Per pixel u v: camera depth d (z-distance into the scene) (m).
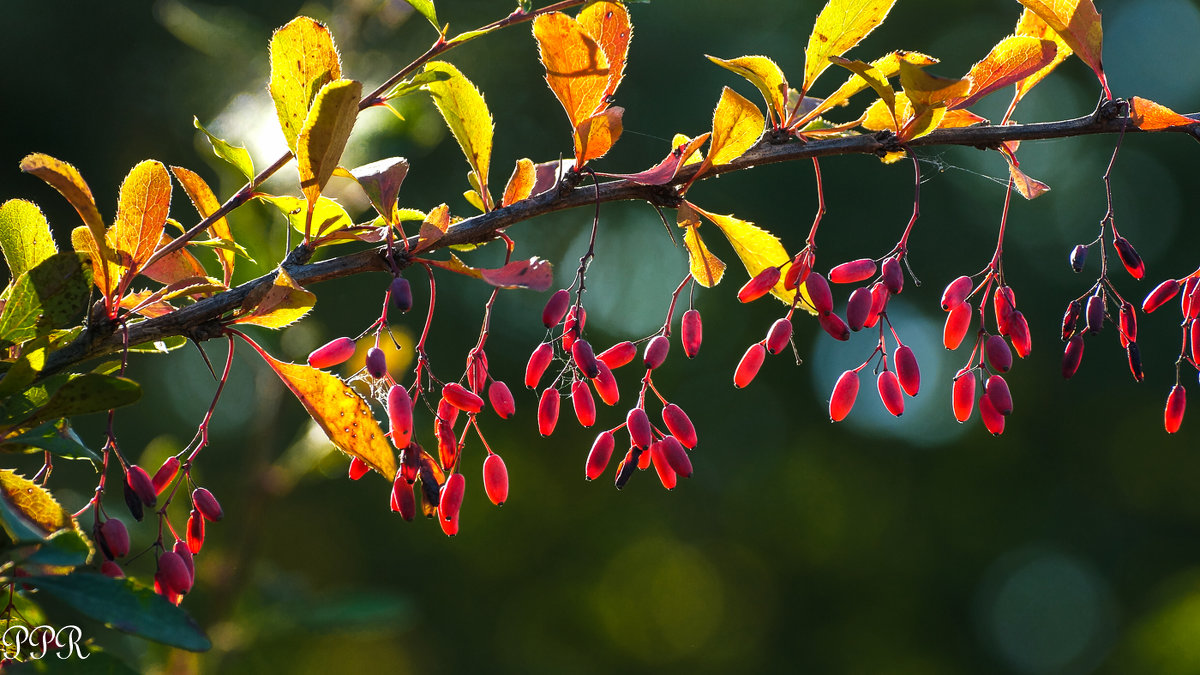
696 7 8.46
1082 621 10.92
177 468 1.74
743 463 10.06
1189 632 9.84
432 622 9.46
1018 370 9.91
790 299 2.09
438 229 1.75
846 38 1.91
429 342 8.36
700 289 9.27
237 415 8.14
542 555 10.12
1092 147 9.83
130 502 1.65
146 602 1.40
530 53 8.38
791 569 11.05
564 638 10.64
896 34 8.98
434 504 1.78
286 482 3.87
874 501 10.75
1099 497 10.46
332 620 3.76
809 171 8.58
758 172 8.55
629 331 9.30
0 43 7.06
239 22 4.67
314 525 8.78
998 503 10.62
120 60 7.49
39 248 1.76
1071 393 9.99
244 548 3.78
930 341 9.78
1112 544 10.48
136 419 7.70
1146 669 10.05
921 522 10.75
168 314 1.69
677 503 10.30
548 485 9.96
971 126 1.96
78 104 7.38
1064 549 10.63
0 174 7.18
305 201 1.87
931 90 1.76
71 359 1.65
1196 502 10.30
